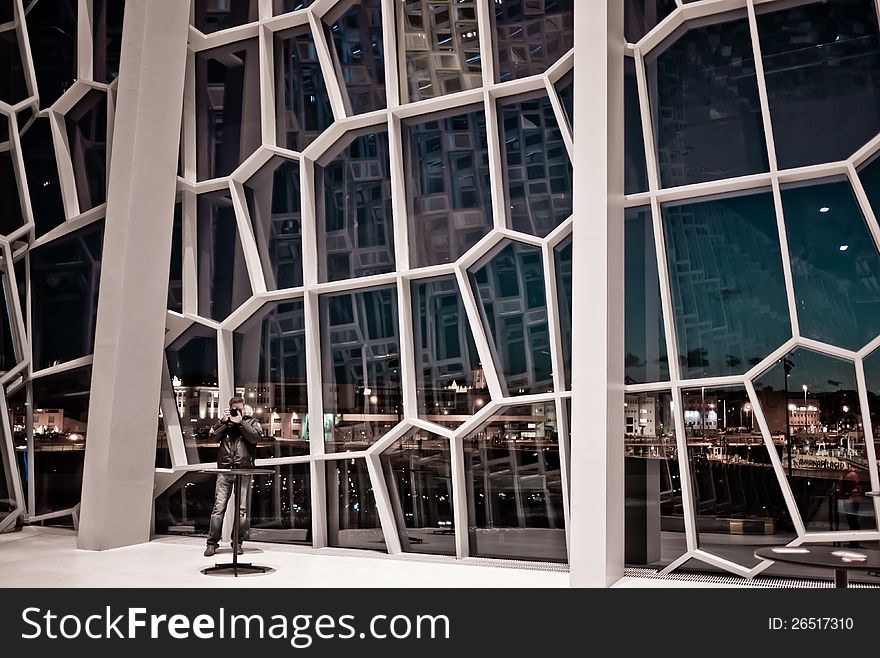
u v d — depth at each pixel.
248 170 9.78
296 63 9.67
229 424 8.88
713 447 7.43
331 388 9.34
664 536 7.55
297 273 9.62
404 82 9.00
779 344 7.27
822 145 7.18
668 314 7.59
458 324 8.60
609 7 7.28
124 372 9.19
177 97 9.59
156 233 9.44
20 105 10.77
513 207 8.39
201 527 9.96
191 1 9.96
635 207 7.89
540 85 8.19
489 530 8.38
